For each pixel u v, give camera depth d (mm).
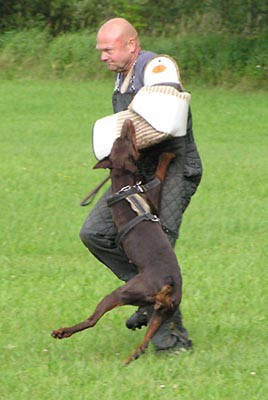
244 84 35156
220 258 12828
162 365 8344
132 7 39781
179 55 36656
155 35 39500
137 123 8383
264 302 10641
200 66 36250
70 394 7715
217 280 11562
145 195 8461
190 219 15391
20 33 38969
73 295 10898
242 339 9312
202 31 38969
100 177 19219
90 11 40594
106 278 11727
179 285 8164
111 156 8477
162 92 8336
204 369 8305
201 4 38969
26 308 10359
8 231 14398
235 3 37781
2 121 27953
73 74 37188
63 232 14398
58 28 40906
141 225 8312
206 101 31906
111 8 40469
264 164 21250
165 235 8375
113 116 8578
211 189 18000
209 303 10539
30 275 11922
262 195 17625
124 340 9273
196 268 12188
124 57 8641
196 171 8859
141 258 8195
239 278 11672
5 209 15914
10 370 8375
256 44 36406
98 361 8641
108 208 8719
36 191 17516
